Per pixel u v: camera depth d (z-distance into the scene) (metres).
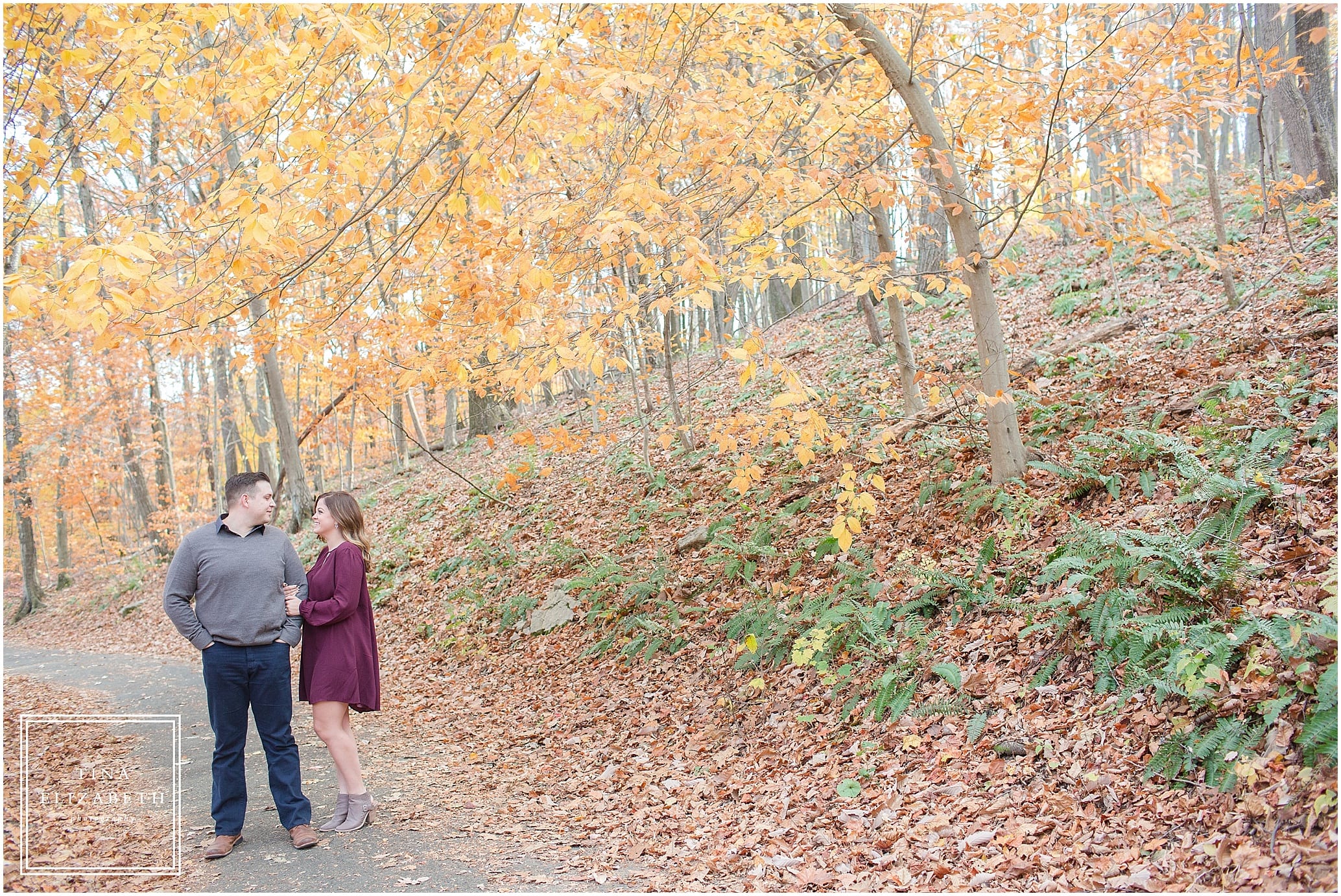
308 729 6.79
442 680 8.27
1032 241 15.41
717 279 3.94
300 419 16.00
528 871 3.72
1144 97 5.48
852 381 11.48
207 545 3.83
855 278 5.35
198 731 6.78
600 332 4.72
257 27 3.22
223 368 22.30
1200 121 6.57
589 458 12.91
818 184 4.48
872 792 4.12
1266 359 6.50
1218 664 3.47
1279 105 10.89
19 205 4.31
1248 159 16.03
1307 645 3.31
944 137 6.03
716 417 11.90
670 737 5.59
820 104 5.18
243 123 4.16
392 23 4.11
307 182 4.02
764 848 3.86
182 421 26.08
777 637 6.00
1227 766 3.15
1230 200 12.75
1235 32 5.99
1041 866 3.14
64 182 4.54
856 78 7.18
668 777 4.97
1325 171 10.59
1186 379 6.92
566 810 4.61
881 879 3.34
